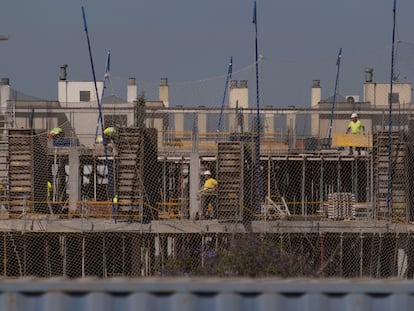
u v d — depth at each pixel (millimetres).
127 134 83062
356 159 97812
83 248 78375
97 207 91312
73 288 25062
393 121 116812
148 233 78312
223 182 81000
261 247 58000
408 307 24859
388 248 79250
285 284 25188
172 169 103875
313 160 97625
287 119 131250
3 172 97438
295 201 100750
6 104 136125
